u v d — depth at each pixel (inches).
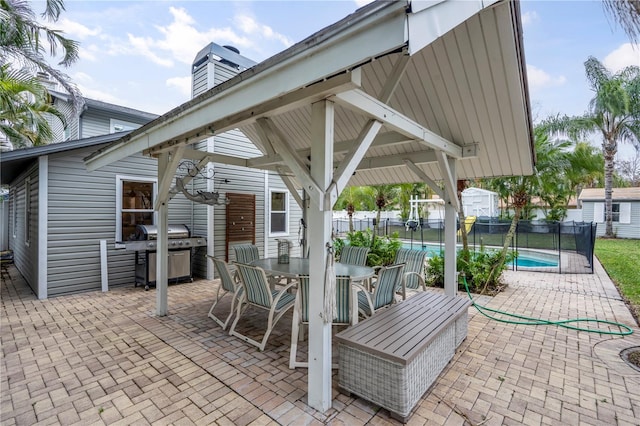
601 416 94.1
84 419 92.3
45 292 215.6
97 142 226.5
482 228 502.0
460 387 109.0
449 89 150.7
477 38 126.7
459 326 137.1
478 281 239.0
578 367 123.0
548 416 94.1
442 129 173.2
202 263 281.7
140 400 101.3
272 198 330.6
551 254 414.6
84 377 115.0
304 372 119.2
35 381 112.2
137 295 224.8
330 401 98.2
